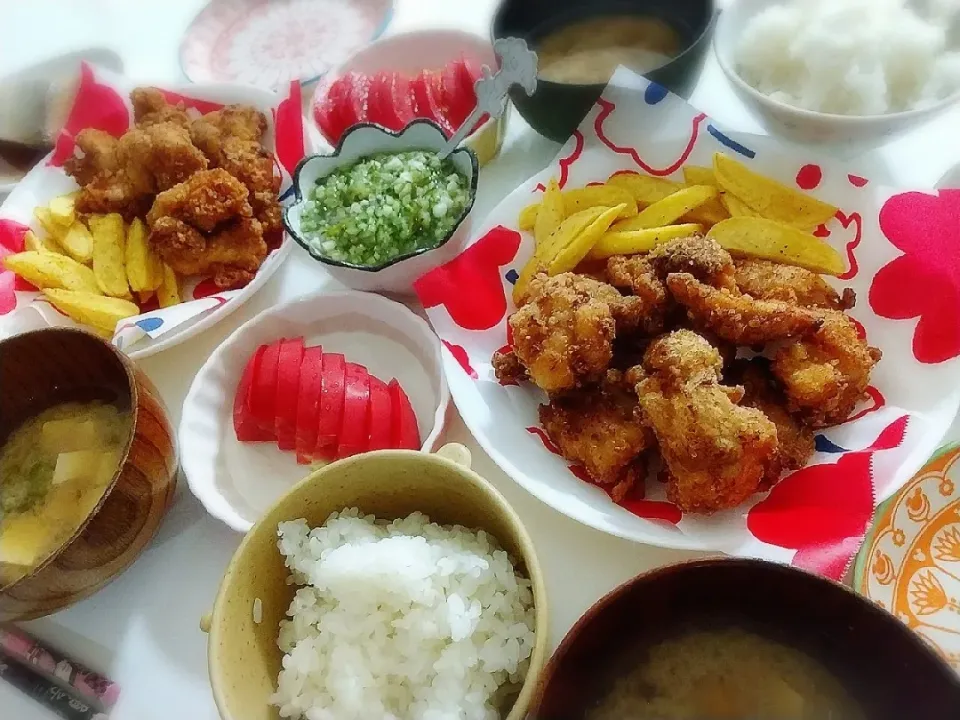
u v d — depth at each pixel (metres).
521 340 0.33
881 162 0.39
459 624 0.26
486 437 0.33
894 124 0.35
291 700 0.26
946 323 0.32
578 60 0.42
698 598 0.24
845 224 0.35
